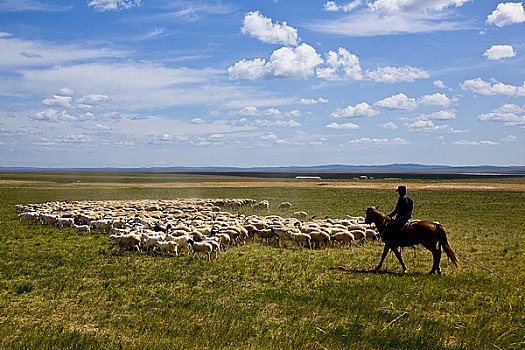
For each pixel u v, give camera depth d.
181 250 20.25
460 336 9.79
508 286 13.89
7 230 26.64
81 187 86.81
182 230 21.59
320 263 17.56
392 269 16.62
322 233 21.20
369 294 12.80
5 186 87.81
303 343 9.39
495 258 18.92
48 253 19.22
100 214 31.55
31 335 9.62
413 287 13.55
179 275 15.33
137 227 23.77
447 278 14.73
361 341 9.52
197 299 12.45
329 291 13.12
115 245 21.55
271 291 13.30
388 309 11.55
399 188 15.93
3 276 15.09
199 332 9.93
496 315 11.17
